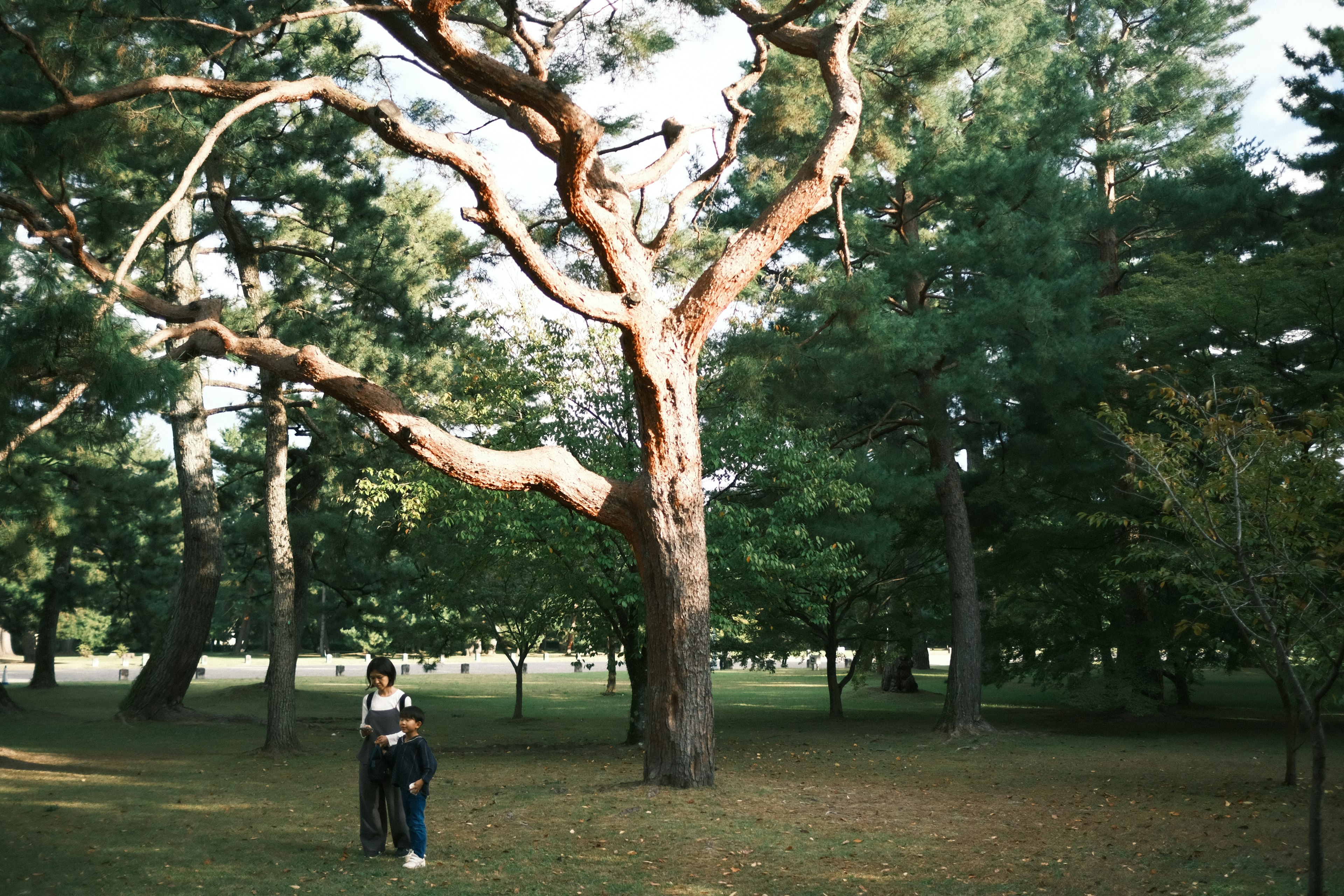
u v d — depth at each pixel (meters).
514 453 12.58
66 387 7.86
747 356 18.17
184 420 27.47
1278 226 26.41
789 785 13.75
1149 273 28.16
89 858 9.57
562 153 11.09
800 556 19.89
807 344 20.06
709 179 14.15
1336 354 19.81
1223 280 19.61
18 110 10.07
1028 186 22.03
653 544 13.10
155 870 9.05
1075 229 23.75
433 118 17.17
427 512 20.11
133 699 26.55
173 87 10.39
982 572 26.94
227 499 35.88
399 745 9.20
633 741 20.12
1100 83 31.56
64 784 14.85
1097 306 23.67
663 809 11.73
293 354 11.48
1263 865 9.10
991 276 22.08
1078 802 13.01
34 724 24.92
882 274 20.62
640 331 12.60
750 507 20.59
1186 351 22.00
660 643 13.14
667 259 19.98
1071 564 25.89
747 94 19.89
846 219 22.02
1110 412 10.40
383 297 23.53
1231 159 26.58
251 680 44.91
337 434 25.00
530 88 10.36
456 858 9.52
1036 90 24.72
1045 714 28.77
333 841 10.43
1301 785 14.12
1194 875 8.78
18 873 8.92
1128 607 25.81
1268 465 8.75
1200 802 12.92
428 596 29.06
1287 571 8.79
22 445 7.92
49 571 32.38
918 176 22.03
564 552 18.86
